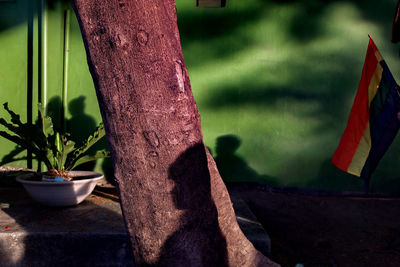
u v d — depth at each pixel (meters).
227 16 4.69
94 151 4.64
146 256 1.88
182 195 1.83
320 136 4.74
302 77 4.72
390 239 3.61
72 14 4.58
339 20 4.69
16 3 4.52
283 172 4.76
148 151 1.78
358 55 4.70
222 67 4.71
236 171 4.75
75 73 4.61
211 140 4.74
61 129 4.57
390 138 3.44
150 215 1.84
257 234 2.91
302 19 4.70
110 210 3.43
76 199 3.45
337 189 4.75
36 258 2.74
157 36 1.71
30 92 4.55
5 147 4.56
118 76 1.72
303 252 3.30
